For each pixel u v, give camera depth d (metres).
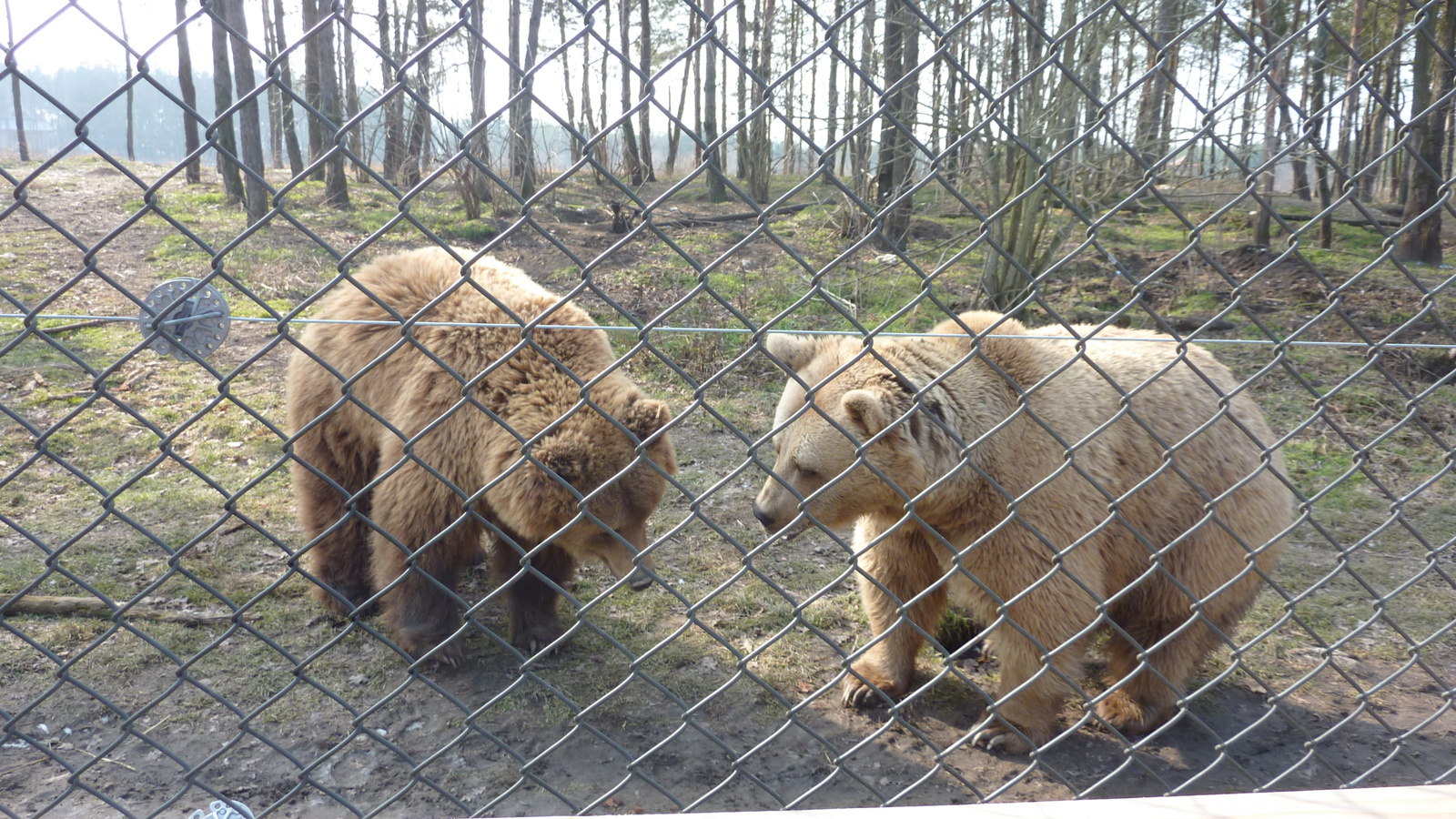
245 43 1.11
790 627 1.88
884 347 3.21
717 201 16.81
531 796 3.01
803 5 1.29
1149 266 11.30
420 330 3.52
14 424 6.02
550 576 3.91
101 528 4.77
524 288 3.74
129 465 5.64
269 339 8.01
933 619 3.67
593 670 3.82
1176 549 3.29
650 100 1.28
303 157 27.05
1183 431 3.26
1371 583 4.80
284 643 3.88
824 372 3.24
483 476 3.39
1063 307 9.84
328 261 10.85
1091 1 7.62
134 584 4.23
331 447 3.89
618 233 13.20
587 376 3.50
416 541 3.55
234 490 5.33
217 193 16.45
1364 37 11.20
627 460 3.40
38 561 4.36
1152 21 7.36
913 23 7.77
